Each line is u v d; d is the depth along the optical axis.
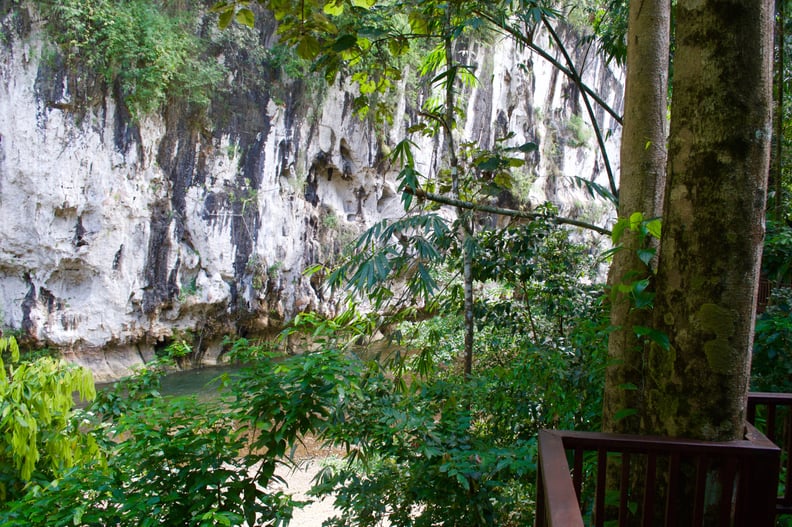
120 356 12.09
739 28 1.32
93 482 2.42
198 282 12.45
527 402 3.36
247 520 2.46
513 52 15.38
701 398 1.38
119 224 11.34
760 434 1.38
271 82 12.80
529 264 4.23
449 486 2.80
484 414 3.65
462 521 2.80
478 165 3.74
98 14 10.26
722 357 1.36
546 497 1.01
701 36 1.36
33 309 10.86
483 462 2.66
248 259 12.91
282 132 13.06
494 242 4.29
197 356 12.88
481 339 5.00
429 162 14.98
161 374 3.42
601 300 3.81
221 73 11.77
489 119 15.31
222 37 11.88
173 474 2.51
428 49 12.57
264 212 13.02
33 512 2.27
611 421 2.10
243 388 2.70
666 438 1.33
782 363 3.07
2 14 9.80
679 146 1.42
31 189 10.41
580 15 11.79
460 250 4.07
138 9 10.77
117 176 11.19
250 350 2.81
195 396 2.84
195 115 11.81
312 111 13.30
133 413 2.74
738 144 1.33
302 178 13.57
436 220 2.95
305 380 2.53
